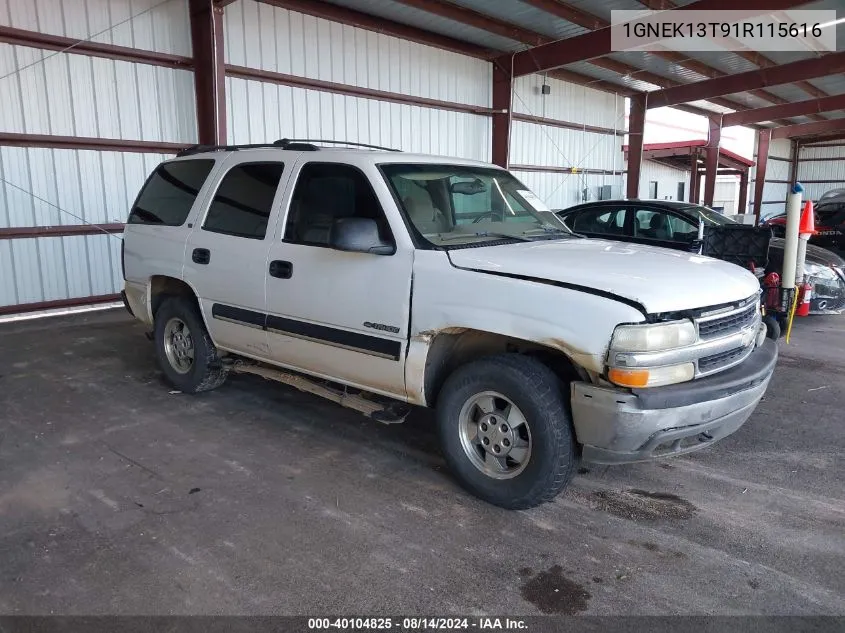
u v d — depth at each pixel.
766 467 4.00
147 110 9.09
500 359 3.29
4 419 4.63
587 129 17.83
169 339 5.22
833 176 32.31
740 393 3.19
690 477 3.86
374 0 10.44
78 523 3.24
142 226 5.24
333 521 3.29
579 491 3.66
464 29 12.18
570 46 13.01
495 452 3.39
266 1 9.85
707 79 17.09
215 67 9.19
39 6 7.96
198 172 4.92
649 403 2.91
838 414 4.96
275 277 4.11
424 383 3.53
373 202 3.72
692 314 3.05
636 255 3.61
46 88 8.16
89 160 8.68
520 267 3.25
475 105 14.12
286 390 5.32
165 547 3.04
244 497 3.53
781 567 2.93
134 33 8.80
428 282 3.41
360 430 4.50
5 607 2.61
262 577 2.82
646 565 2.94
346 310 3.76
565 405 3.17
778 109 21.25
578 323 2.97
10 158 8.03
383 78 11.91
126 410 4.83
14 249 8.24
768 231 6.68
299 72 10.52
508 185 4.52
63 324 7.89
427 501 3.50
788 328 6.00
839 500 3.58
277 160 4.32
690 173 26.12
